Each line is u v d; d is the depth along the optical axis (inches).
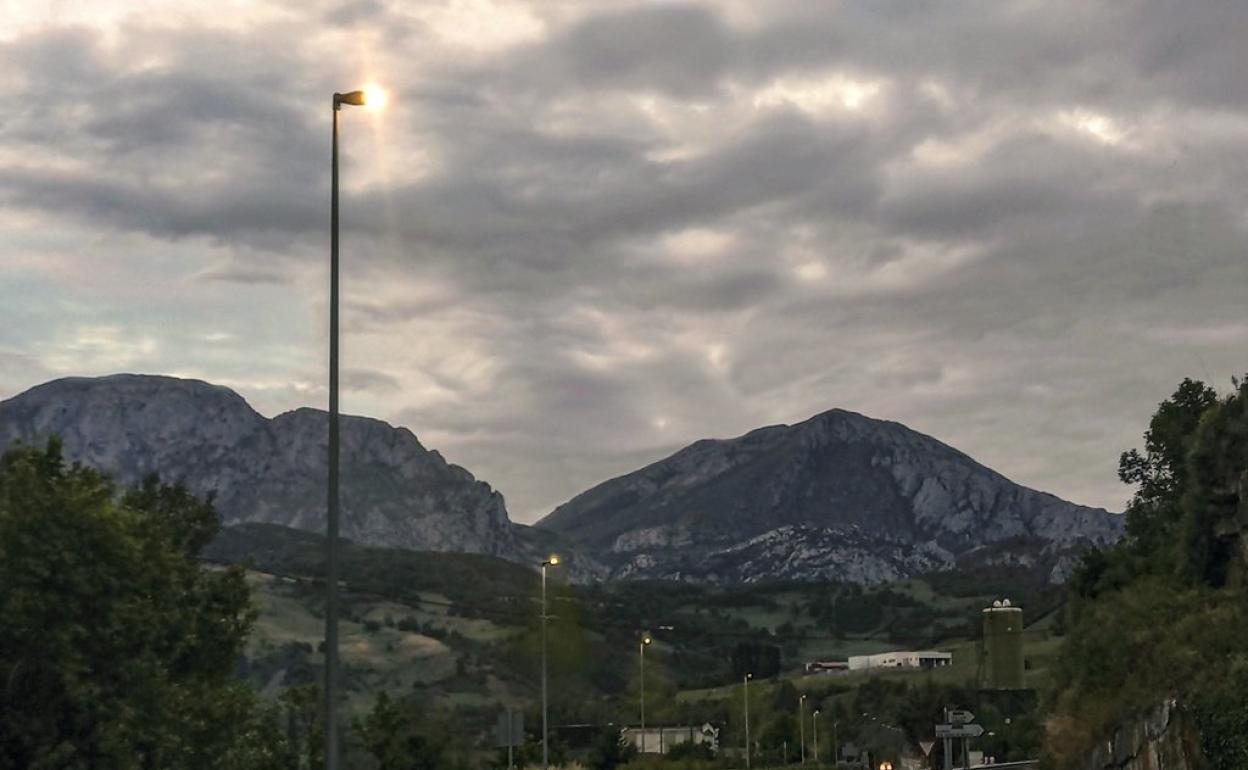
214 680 2187.5
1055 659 2513.5
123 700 1656.0
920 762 6437.0
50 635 1551.4
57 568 1581.0
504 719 2148.1
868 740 7431.1
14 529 1561.3
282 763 2792.8
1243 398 2063.2
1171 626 1850.4
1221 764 1435.8
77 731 1616.6
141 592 1779.0
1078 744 1952.5
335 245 1084.5
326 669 1008.2
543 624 2723.9
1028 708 6471.5
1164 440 3309.5
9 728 1547.7
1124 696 1784.0
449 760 4055.1
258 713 2731.3
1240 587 1932.8
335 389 1055.0
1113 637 2014.0
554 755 5359.3
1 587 1531.7
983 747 6304.1
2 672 1545.3
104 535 1643.7
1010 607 2417.6
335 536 1029.2
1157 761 1567.4
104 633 1622.8
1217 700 1472.7
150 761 1743.4
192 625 2058.3
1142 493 3373.5
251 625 2231.8
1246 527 1943.9
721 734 7003.0
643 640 5728.3
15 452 1765.5
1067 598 3068.4
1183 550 2175.2
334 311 1070.4
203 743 1988.2
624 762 5428.2
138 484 2677.2
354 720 4077.3
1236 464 2037.4
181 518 2684.5
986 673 2418.8
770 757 6397.6
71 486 1685.5
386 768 3897.6
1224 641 1648.6
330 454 1042.7
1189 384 3336.6
